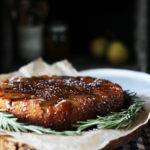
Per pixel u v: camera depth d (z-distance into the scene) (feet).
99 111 1.46
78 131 1.32
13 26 4.25
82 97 1.44
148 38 4.15
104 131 1.36
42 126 1.38
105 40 4.36
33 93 1.49
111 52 4.11
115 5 4.50
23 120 1.40
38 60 2.15
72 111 1.39
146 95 1.80
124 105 1.64
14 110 1.40
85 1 4.53
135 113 1.47
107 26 4.60
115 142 1.32
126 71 2.21
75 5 4.55
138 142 1.39
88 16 4.59
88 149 1.23
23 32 3.89
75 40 4.71
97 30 4.64
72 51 4.65
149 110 1.59
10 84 1.62
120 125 1.38
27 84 1.62
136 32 4.27
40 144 1.24
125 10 4.50
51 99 1.43
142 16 4.09
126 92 1.78
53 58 3.98
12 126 1.35
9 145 1.28
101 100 1.47
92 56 4.45
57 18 4.60
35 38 3.96
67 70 2.11
